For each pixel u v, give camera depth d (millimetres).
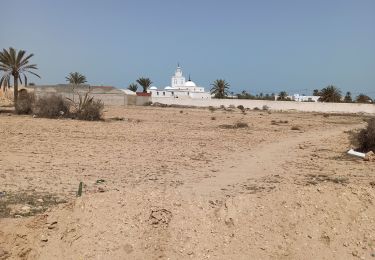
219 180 14516
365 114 77500
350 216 8312
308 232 7949
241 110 78500
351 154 21484
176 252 7582
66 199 11250
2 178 13852
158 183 13703
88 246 7660
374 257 7566
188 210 8398
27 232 7961
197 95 134250
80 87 90125
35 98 50594
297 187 9102
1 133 27969
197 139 28031
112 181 13883
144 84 132625
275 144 26375
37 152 20094
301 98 136375
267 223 8109
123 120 44438
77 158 18750
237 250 7633
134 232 7863
